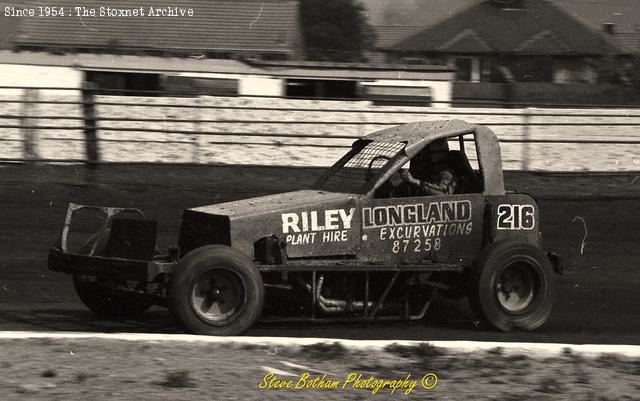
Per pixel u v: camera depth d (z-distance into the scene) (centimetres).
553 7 15800
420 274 2673
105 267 2402
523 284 2658
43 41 9506
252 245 2466
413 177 2698
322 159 6681
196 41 9738
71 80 9131
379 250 2573
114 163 5662
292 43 9969
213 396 1836
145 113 6906
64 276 3359
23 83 9031
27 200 4666
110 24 9906
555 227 4606
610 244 4284
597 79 13625
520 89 11162
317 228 2520
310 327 2648
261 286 2366
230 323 2333
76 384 1883
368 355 2203
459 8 15688
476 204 2659
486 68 15088
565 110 7325
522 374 2091
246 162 6512
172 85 9206
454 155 2727
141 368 2012
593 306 3177
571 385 2022
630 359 2273
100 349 2161
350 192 2636
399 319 2652
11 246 3800
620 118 7400
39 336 2250
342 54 9912
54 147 6325
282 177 5650
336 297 2602
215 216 2505
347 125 6956
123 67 9269
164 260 2658
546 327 2761
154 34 9825
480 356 2244
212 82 8956
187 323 2302
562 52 15000
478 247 2667
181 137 6669
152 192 5031
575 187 5706
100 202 4744
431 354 2228
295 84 9000
